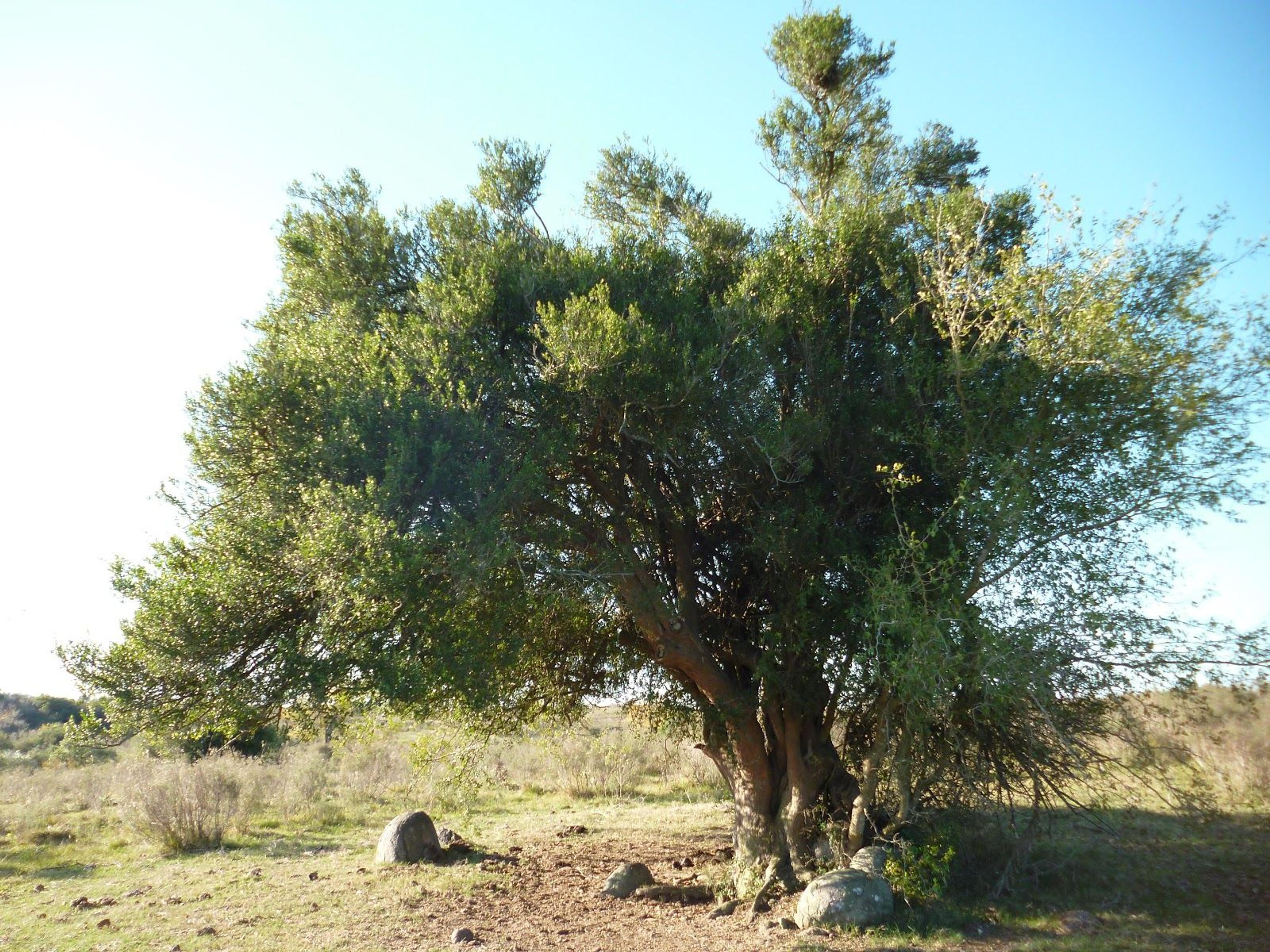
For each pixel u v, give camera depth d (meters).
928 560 8.58
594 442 9.59
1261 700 10.91
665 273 10.33
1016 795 9.76
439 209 10.16
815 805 10.77
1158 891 8.97
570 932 9.44
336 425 7.66
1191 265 8.12
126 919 10.67
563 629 12.27
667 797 20.91
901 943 8.20
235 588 7.40
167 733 8.01
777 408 9.98
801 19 12.66
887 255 9.91
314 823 18.44
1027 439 8.38
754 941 8.69
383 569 6.91
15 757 31.48
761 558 10.80
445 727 13.23
